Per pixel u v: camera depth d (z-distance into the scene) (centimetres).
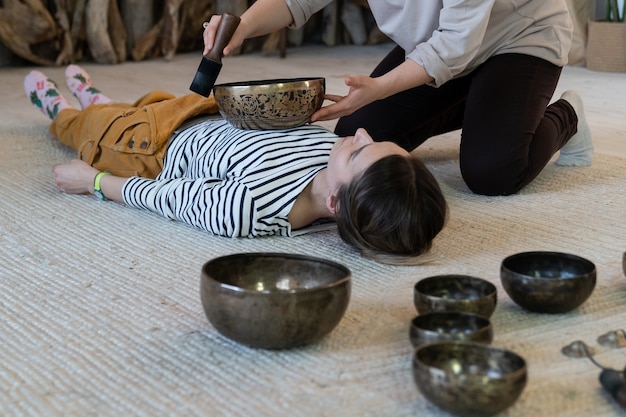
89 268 173
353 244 179
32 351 138
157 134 219
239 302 129
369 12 570
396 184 172
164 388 125
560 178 243
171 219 206
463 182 242
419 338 127
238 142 198
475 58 232
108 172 228
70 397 123
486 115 226
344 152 181
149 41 519
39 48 489
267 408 118
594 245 186
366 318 148
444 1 207
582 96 377
